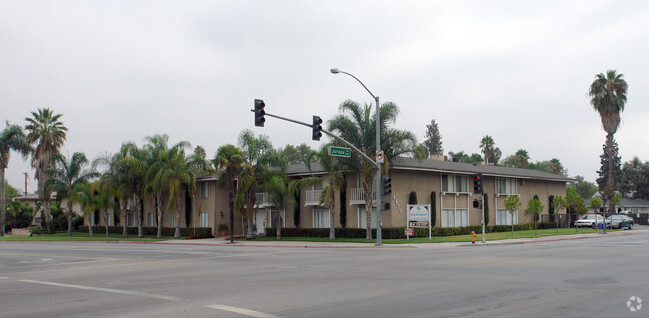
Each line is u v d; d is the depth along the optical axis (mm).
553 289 11438
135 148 47625
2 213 54188
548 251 23062
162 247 33844
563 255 20609
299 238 39281
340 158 34656
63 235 55438
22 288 13477
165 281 14344
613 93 55281
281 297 10984
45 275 16953
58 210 63969
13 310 10016
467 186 43625
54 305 10531
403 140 34094
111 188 48375
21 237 50469
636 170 81375
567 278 13266
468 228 41406
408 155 34406
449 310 9219
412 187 38875
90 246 36219
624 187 81375
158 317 9047
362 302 10180
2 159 53688
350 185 39344
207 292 11945
